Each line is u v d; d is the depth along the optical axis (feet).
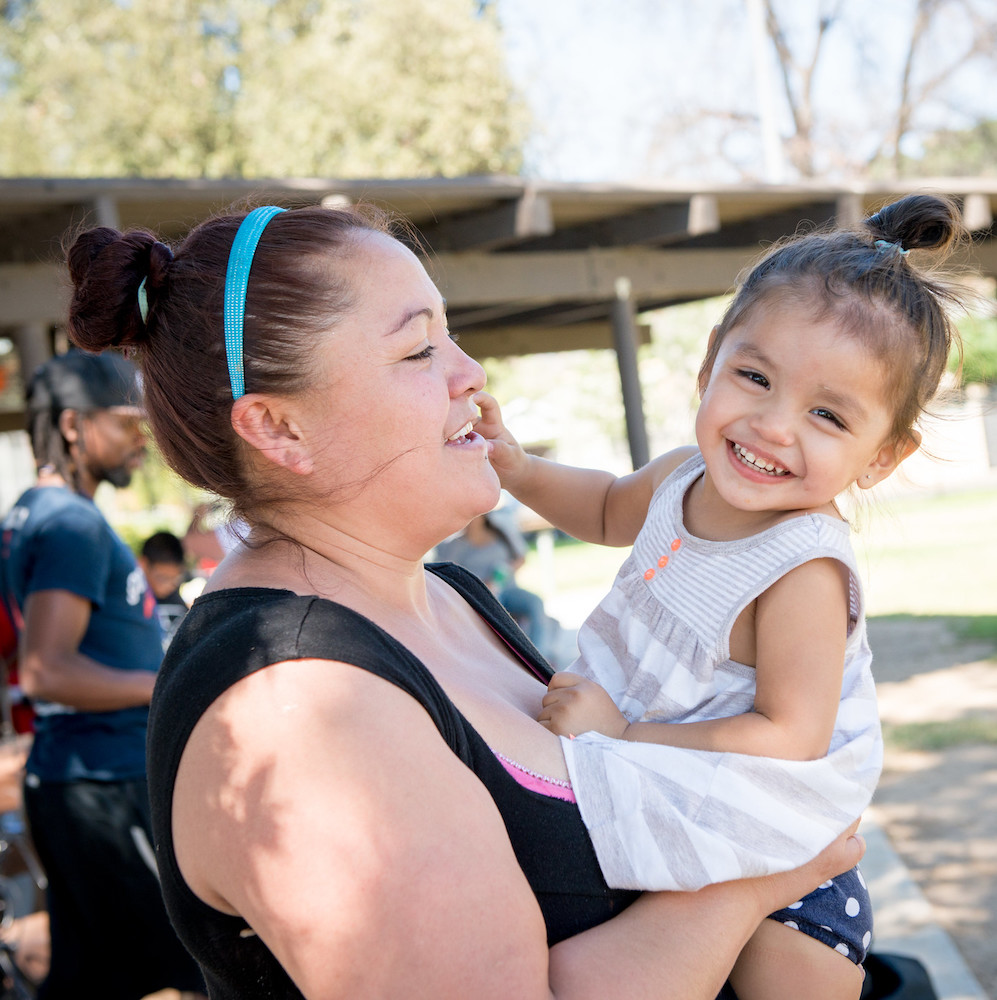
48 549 10.22
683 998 3.66
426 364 4.28
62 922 10.41
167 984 10.43
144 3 69.05
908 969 6.54
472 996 3.15
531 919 3.38
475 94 66.28
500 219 20.44
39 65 71.26
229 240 4.20
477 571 22.70
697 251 25.00
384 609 4.28
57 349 18.01
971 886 15.02
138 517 61.93
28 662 10.06
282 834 3.18
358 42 66.69
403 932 3.12
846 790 4.48
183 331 4.17
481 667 4.84
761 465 4.89
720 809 4.19
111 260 4.26
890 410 4.90
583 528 6.44
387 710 3.41
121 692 10.21
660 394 91.71
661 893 3.97
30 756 10.49
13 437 76.18
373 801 3.22
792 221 24.25
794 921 4.63
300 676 3.38
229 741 3.33
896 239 5.52
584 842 3.93
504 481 6.29
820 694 4.58
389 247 4.32
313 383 4.05
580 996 3.50
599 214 22.97
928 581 38.65
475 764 3.76
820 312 4.83
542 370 94.38
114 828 10.21
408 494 4.22
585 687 4.74
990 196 24.36
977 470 77.56
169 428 4.32
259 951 3.57
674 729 4.61
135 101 67.87
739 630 4.91
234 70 70.79
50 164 71.26
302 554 4.21
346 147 66.03
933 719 22.85
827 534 4.80
